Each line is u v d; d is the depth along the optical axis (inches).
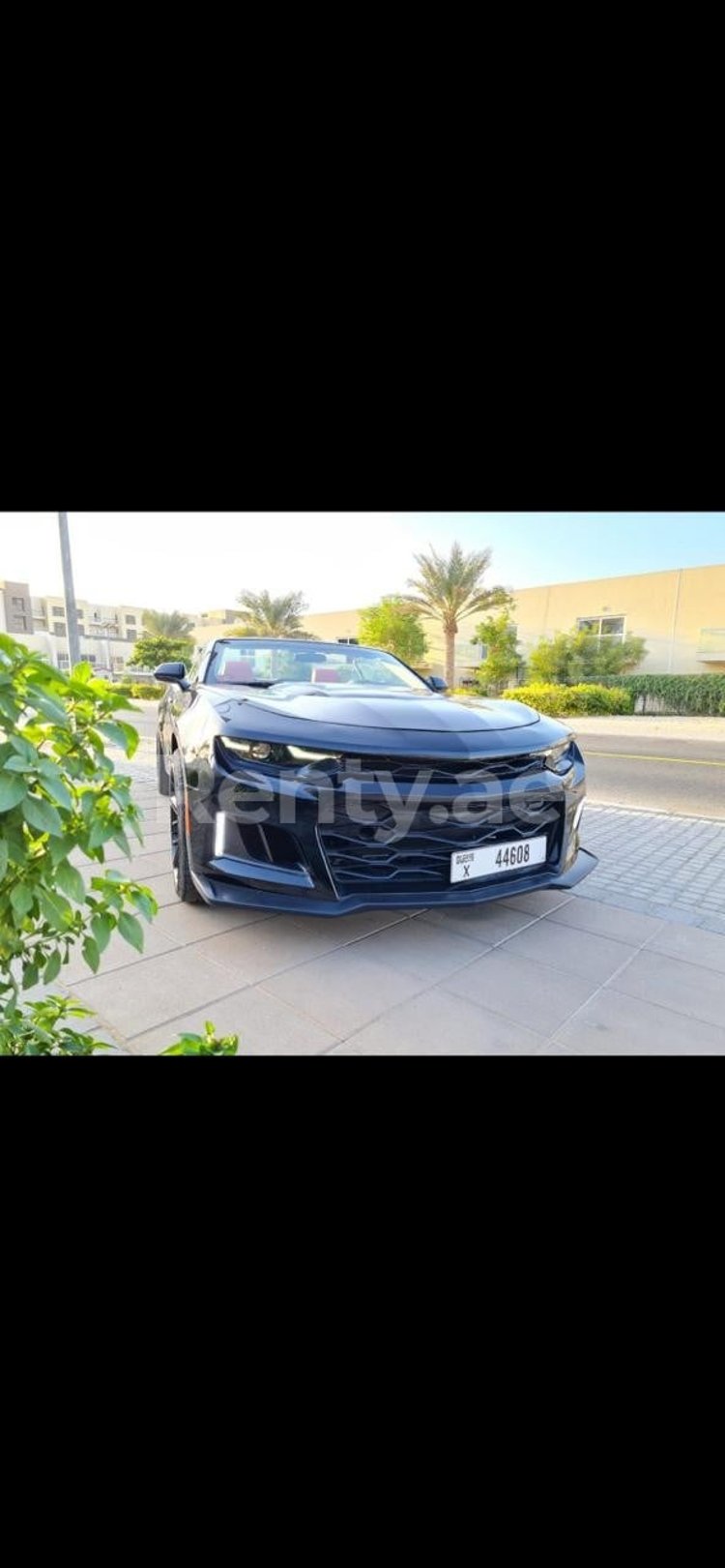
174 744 136.6
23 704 39.6
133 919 49.3
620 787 286.4
